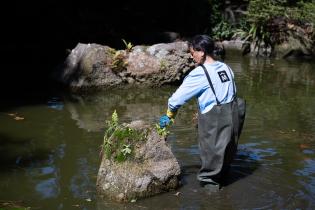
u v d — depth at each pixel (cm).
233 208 422
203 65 449
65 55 1113
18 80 904
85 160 523
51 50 1154
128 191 434
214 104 445
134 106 756
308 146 583
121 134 451
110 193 438
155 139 452
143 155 445
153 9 1556
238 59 1277
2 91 823
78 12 1395
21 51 1131
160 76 880
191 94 448
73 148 559
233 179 480
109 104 766
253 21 1408
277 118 707
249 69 1119
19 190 451
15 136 597
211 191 453
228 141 447
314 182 476
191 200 436
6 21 1263
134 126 457
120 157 444
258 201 435
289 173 497
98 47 873
